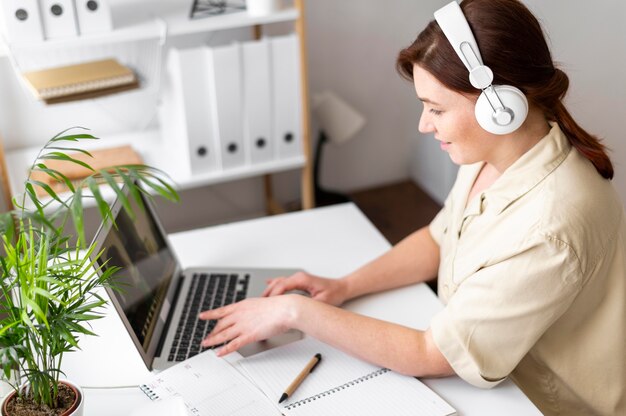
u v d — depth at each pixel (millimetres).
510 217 1210
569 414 1299
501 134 1121
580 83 1829
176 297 1446
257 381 1199
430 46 1120
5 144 2367
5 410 999
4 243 979
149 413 1076
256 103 2205
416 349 1204
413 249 1504
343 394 1169
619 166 1826
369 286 1443
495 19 1080
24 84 2086
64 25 1952
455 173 2707
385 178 3012
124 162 2205
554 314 1150
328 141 2670
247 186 2779
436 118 1167
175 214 2721
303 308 1256
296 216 1762
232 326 1298
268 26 2533
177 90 2139
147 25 2061
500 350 1170
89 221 2336
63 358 1266
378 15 2662
